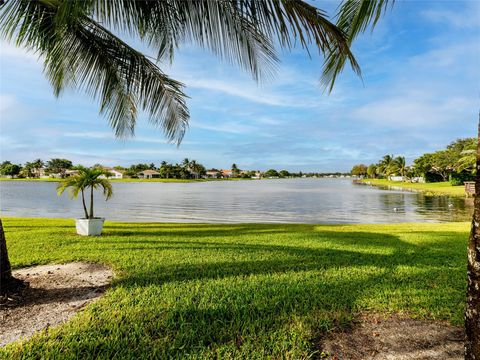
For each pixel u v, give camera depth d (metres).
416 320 2.96
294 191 46.91
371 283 3.95
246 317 2.96
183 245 6.39
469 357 1.66
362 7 2.78
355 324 2.88
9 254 5.54
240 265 4.82
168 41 3.37
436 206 22.53
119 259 5.17
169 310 3.09
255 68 2.91
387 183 73.19
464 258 5.31
